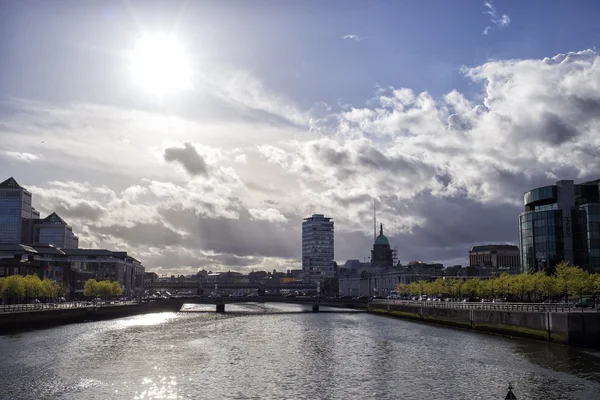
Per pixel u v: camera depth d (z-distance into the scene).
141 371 76.56
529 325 109.12
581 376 70.19
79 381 69.25
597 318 97.44
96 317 180.50
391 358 88.62
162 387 66.44
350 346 105.75
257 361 86.50
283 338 122.50
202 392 63.97
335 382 69.25
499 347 98.12
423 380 69.75
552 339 101.81
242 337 124.88
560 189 182.38
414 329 144.75
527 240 188.62
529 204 193.38
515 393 61.62
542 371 73.69
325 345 107.94
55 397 60.94
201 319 196.00
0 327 121.31
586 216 173.62
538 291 144.00
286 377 72.75
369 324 167.25
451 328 145.88
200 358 89.25
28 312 133.88
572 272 137.50
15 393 62.56
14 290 172.88
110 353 94.06
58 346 101.56
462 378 70.44
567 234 177.88
